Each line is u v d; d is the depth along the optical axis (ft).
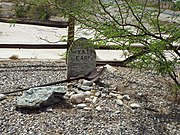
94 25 11.32
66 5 11.59
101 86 13.43
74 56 13.79
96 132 9.59
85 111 10.94
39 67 16.46
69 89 12.82
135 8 11.07
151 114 11.17
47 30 31.73
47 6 12.30
